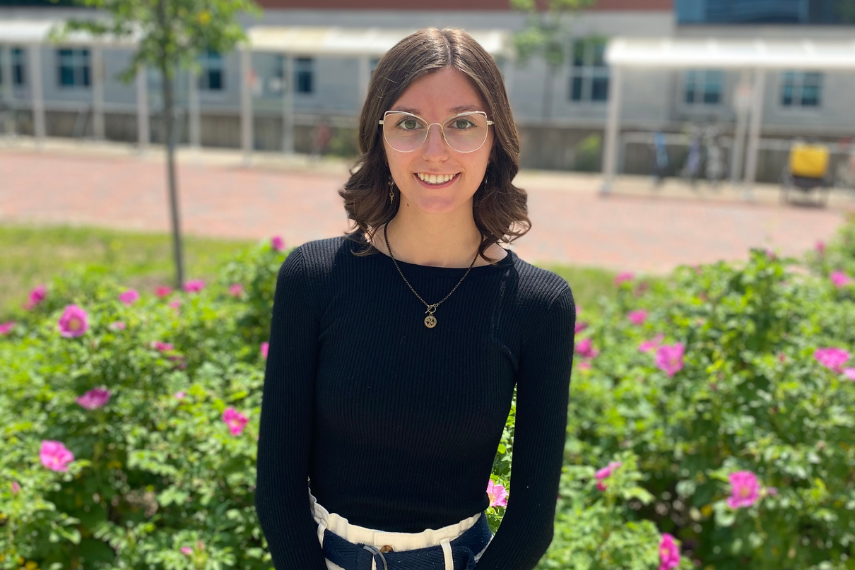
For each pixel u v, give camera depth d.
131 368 3.20
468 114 1.69
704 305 3.86
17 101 25.19
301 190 15.60
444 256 1.78
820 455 3.30
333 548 1.77
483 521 1.86
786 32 23.47
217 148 22.62
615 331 5.19
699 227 13.00
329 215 13.02
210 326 3.80
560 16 23.28
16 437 3.17
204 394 3.10
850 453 3.45
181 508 2.96
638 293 5.84
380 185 1.82
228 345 3.77
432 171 1.70
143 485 3.23
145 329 3.38
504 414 1.74
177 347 3.68
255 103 23.97
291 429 1.74
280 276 1.79
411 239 1.78
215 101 26.19
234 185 15.94
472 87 1.71
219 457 2.83
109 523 2.99
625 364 4.34
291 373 1.75
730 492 3.26
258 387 3.19
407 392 1.68
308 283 1.75
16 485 2.74
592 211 14.30
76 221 11.66
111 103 25.88
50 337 3.56
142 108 19.95
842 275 5.41
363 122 1.82
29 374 3.29
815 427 3.33
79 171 17.02
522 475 1.75
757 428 3.34
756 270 3.91
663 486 3.67
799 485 3.32
